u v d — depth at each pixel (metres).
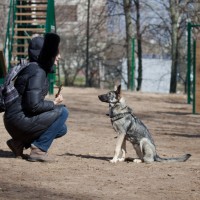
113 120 9.82
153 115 20.66
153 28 40.75
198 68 21.17
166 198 7.16
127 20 37.25
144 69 42.28
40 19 26.70
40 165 9.33
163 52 42.12
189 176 8.70
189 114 21.36
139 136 9.82
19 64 9.57
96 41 41.03
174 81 36.50
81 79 42.31
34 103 9.25
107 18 40.47
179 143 13.26
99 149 11.69
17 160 9.74
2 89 9.51
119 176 8.57
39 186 7.69
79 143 12.50
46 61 9.51
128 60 37.06
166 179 8.42
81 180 8.20
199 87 21.38
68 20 45.09
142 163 9.80
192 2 37.25
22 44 25.44
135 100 28.14
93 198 7.03
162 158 10.01
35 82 9.29
